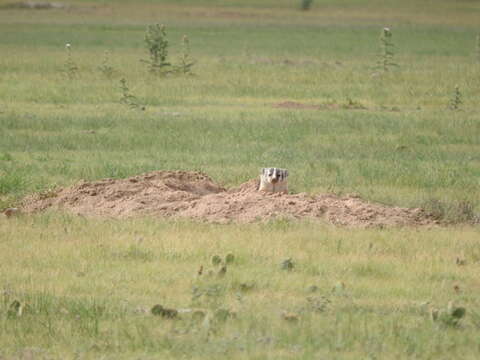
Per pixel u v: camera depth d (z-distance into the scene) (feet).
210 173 158.30
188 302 86.07
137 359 71.10
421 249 108.17
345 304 85.87
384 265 99.96
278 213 122.62
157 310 81.20
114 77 316.40
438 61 404.57
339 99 273.13
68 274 95.81
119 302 85.71
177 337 75.97
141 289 90.33
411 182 154.51
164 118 223.92
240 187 141.28
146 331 77.00
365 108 255.91
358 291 90.68
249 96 276.82
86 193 134.51
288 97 277.03
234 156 177.37
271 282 92.58
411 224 123.54
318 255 103.60
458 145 197.77
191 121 218.79
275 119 224.53
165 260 101.71
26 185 147.43
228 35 559.38
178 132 205.46
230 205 125.29
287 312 81.66
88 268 98.07
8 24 611.47
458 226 124.57
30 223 118.52
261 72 335.88
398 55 438.81
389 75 330.54
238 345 73.10
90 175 156.35
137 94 272.10
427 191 148.56
